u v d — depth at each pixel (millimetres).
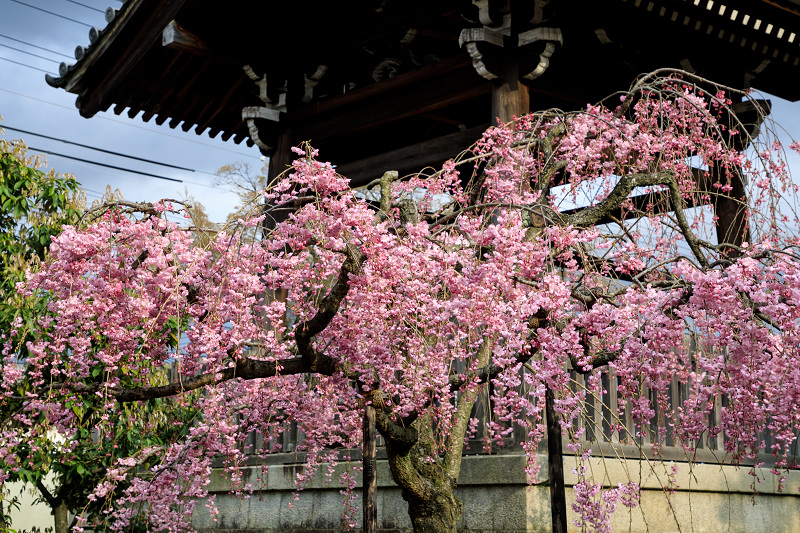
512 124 7406
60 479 9891
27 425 6188
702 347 5098
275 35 10844
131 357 5387
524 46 8625
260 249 5020
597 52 9898
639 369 4762
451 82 9531
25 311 7562
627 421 7344
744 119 9672
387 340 4980
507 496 6828
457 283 4750
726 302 4363
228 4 10109
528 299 4809
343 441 7234
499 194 6281
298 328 5176
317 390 6410
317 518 8586
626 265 5238
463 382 5500
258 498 9305
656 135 6957
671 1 8961
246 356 5473
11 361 5863
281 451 9133
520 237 4730
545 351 4754
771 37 10039
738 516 8227
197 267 4957
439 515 5879
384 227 4570
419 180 6324
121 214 5086
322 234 4648
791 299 4453
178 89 11805
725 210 9594
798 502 9055
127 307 5117
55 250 4980
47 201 9328
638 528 7234
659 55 10297
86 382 7586
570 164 6562
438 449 6371
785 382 4574
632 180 5594
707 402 5355
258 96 11172
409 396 5184
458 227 5355
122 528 8891
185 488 6934
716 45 10156
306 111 10828
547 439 6758
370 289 4730
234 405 6684
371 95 10180
